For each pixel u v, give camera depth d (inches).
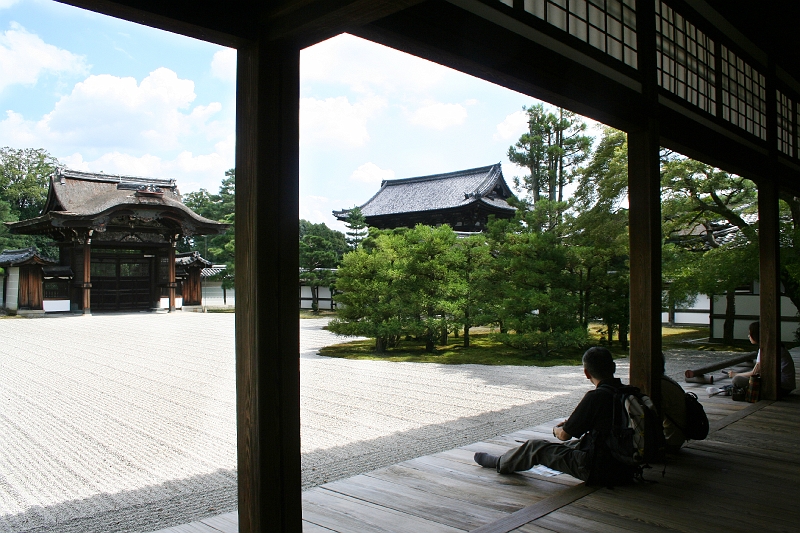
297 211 92.4
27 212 1583.4
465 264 561.9
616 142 538.0
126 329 814.5
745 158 232.8
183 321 979.3
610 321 518.0
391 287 538.3
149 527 145.1
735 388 259.8
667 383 167.6
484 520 124.3
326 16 79.7
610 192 513.3
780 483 143.6
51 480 185.9
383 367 443.5
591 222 523.5
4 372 423.2
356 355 518.0
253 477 87.4
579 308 512.7
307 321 946.1
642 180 166.9
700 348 546.6
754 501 131.2
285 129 90.9
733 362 344.8
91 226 1104.2
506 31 122.2
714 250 492.1
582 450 141.4
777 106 280.2
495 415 270.5
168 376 405.4
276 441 88.3
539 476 154.9
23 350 560.4
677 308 820.6
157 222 1229.1
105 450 221.1
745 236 492.1
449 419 264.5
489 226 584.1
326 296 1202.6
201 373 419.8
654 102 168.2
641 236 166.7
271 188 88.6
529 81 127.3
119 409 296.4
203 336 712.4
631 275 168.9
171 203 1229.7
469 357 498.0
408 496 139.7
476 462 165.5
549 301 464.1
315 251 1111.6
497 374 405.4
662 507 127.4
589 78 144.9
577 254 508.4
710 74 213.0
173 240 1257.4
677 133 183.8
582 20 147.5
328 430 246.1
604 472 136.9
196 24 80.9
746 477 148.1
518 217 610.2
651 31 170.7
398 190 1365.7
